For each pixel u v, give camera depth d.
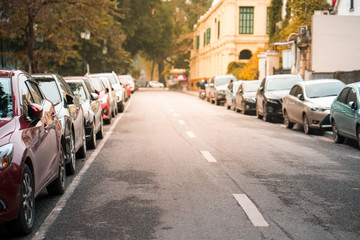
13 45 31.09
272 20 43.03
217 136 15.27
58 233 5.60
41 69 31.91
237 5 52.62
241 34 53.03
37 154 5.96
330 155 11.48
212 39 62.31
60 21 26.91
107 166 9.92
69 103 8.89
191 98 45.28
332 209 6.59
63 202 7.04
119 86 26.73
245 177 8.76
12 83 6.29
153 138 14.69
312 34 29.11
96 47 50.22
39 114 5.93
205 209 6.58
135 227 5.79
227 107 30.98
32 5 23.70
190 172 9.22
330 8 33.28
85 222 6.02
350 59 29.16
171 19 77.94
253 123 20.39
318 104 15.80
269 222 5.97
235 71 50.34
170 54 80.06
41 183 6.21
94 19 26.91
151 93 58.41
